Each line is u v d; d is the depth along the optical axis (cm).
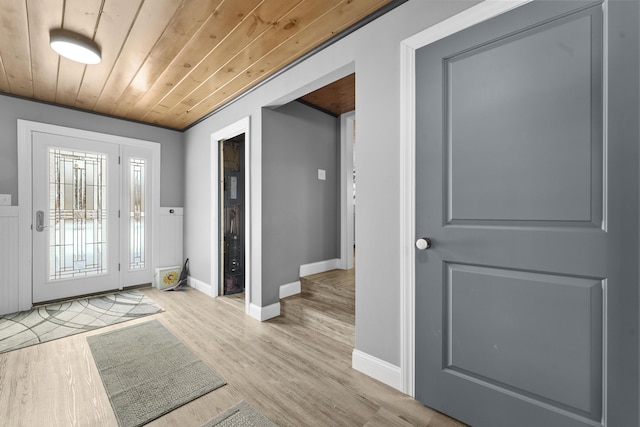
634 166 103
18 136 293
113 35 191
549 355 120
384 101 173
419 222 157
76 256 333
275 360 201
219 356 206
